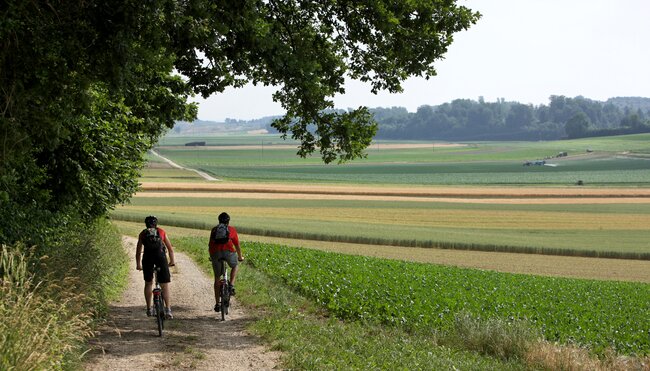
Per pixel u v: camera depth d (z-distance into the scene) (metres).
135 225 67.44
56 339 8.01
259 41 14.09
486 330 14.16
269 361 10.31
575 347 13.98
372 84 19.47
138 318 13.89
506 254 56.25
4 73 10.16
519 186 144.88
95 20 10.52
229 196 113.50
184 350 10.80
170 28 12.66
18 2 9.41
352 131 17.91
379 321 16.31
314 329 13.20
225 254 14.28
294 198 111.81
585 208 101.50
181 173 172.25
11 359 7.06
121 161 20.84
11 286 8.21
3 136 10.34
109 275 18.00
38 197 15.20
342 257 34.75
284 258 29.58
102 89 15.16
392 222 82.75
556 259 54.12
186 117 19.61
